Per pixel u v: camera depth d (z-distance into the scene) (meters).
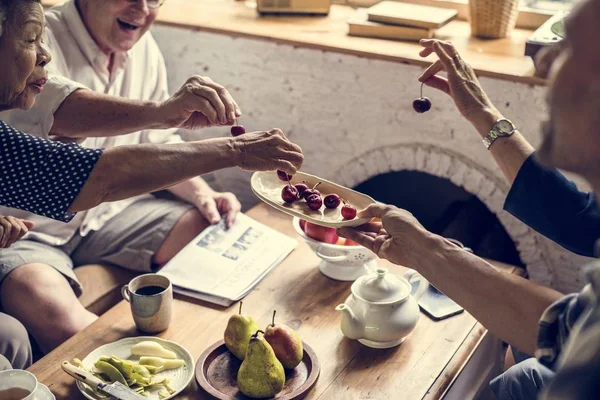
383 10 2.53
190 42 2.62
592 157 0.98
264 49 2.52
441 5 2.67
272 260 2.08
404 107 2.40
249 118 2.65
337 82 2.46
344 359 1.71
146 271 2.40
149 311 1.76
